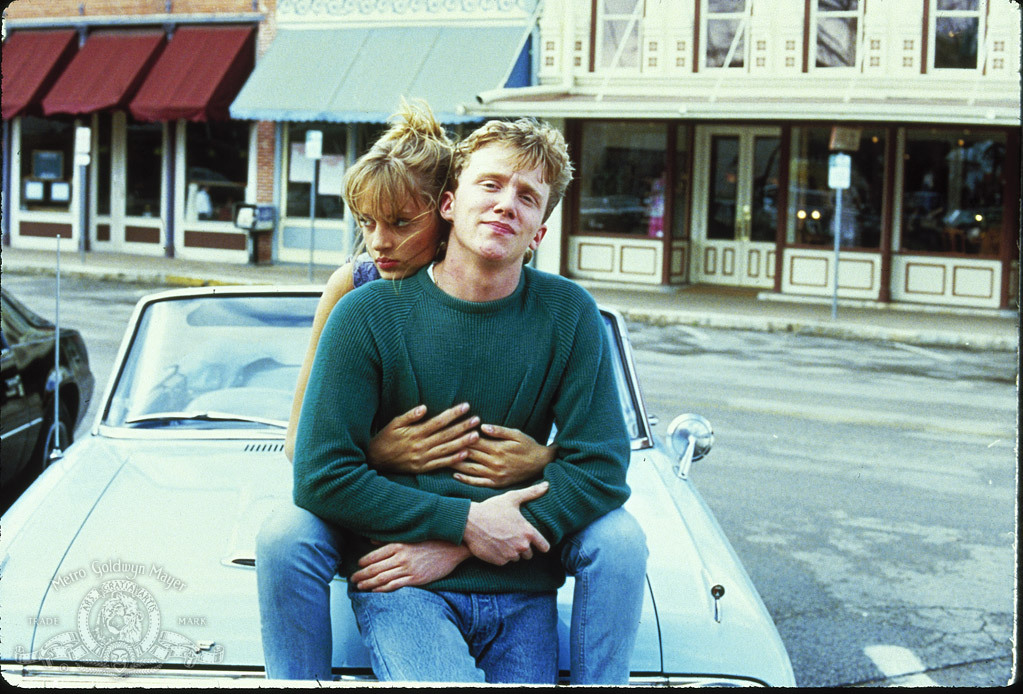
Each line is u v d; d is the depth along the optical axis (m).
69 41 23.09
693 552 3.06
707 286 20.34
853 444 8.96
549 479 2.53
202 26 22.12
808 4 18.03
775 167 19.80
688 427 3.91
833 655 4.67
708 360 13.35
